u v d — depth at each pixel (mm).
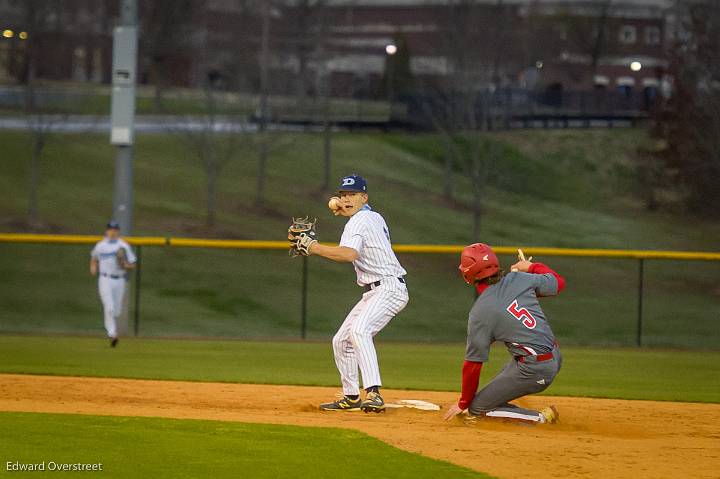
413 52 177625
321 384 38312
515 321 27000
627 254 61469
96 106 161375
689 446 24266
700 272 113500
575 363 51969
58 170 134750
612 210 148875
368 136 166500
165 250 106125
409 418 28562
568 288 102062
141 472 19453
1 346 54125
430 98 155375
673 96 123625
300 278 100125
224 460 20734
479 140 134625
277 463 20578
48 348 53531
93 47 176125
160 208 122188
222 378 39781
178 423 25328
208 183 129125
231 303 89688
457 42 132125
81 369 42250
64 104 156500
